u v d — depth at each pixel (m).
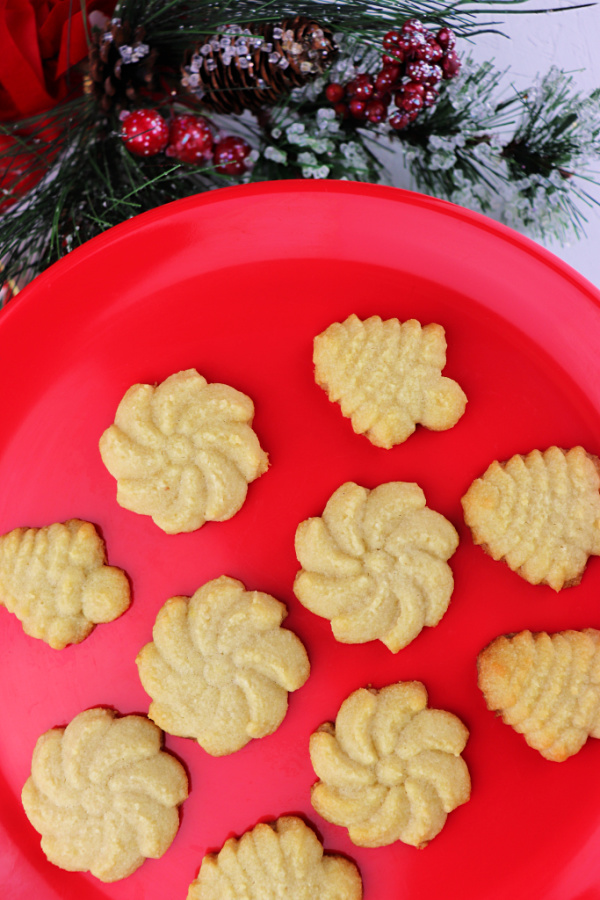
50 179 0.33
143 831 0.29
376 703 0.29
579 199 0.35
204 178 0.33
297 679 0.29
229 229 0.30
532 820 0.29
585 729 0.29
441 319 0.30
